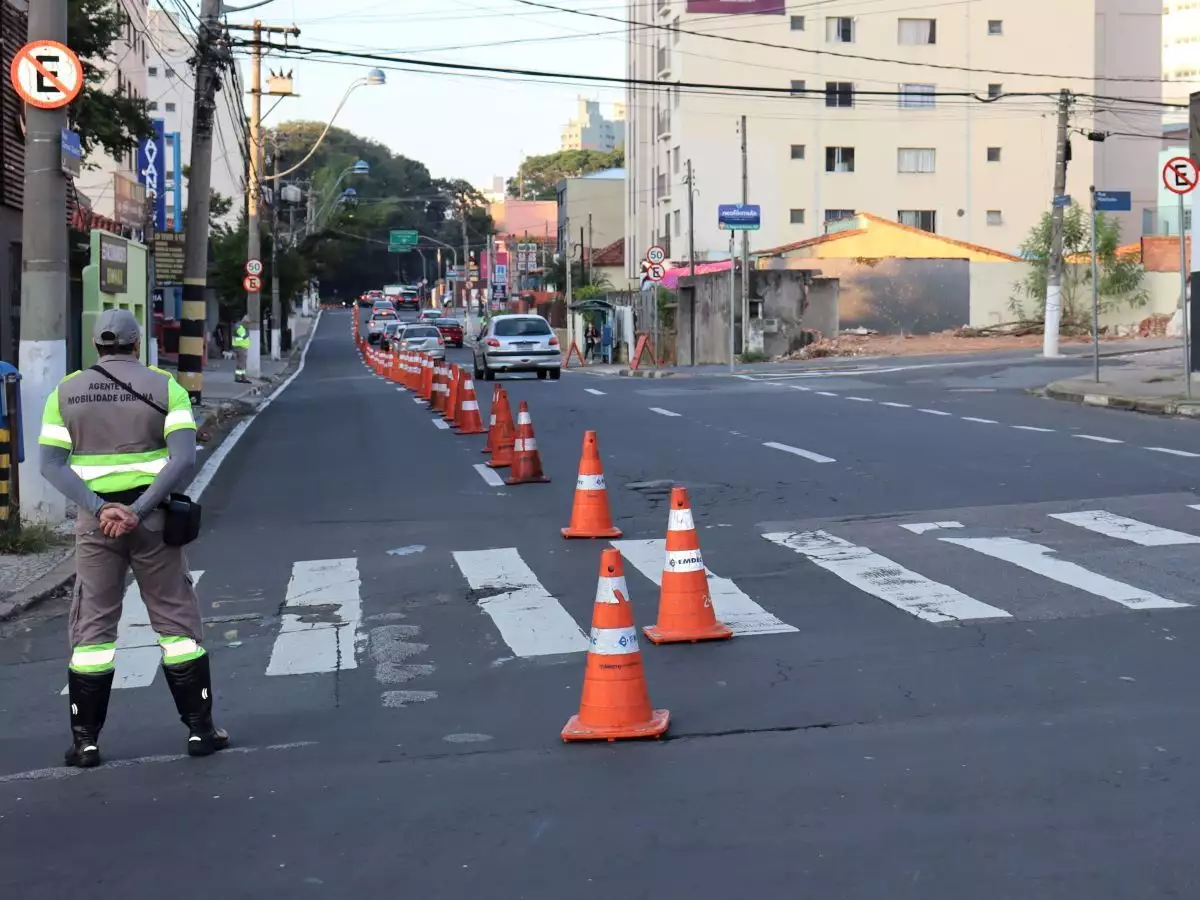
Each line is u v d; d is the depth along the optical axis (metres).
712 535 12.02
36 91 12.88
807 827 5.18
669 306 60.56
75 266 27.19
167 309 49.81
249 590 10.66
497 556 11.51
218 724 7.13
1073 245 56.84
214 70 25.47
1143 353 38.38
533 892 4.68
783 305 52.38
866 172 67.56
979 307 56.81
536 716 6.96
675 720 6.74
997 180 68.75
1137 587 9.36
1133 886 4.54
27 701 7.81
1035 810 5.27
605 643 6.51
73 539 12.46
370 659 8.40
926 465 15.84
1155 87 76.25
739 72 66.31
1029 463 15.67
